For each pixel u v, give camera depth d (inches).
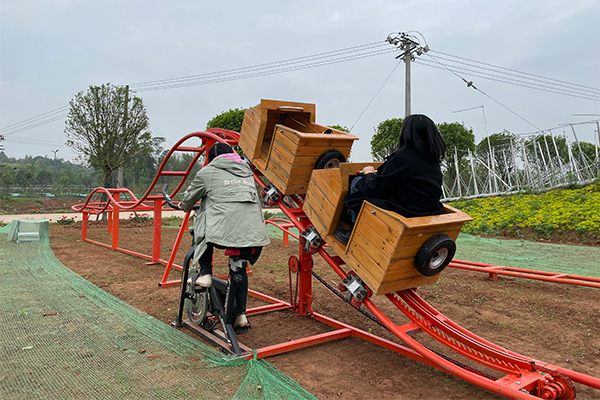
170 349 128.8
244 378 109.3
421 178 111.0
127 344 132.8
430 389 112.7
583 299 211.3
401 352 133.0
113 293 213.2
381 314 120.6
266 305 193.2
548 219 472.1
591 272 267.9
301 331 157.9
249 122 168.4
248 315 175.9
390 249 106.1
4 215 930.7
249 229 127.1
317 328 161.5
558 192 742.5
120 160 689.6
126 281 242.8
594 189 705.0
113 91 684.1
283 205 159.5
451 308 193.5
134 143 698.2
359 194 118.5
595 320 176.2
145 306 189.3
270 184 156.3
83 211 430.6
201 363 119.2
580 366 129.9
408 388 112.9
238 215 127.3
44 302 180.4
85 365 117.0
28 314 163.3
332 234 133.4
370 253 114.3
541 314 185.8
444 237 109.8
